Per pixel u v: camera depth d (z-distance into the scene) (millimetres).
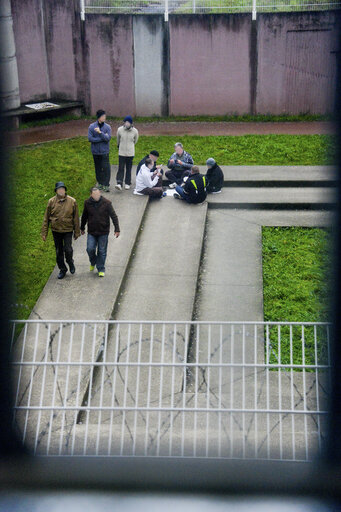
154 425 8180
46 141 18875
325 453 7211
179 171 15492
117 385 9180
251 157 17359
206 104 21094
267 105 20906
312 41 19938
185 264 12539
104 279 11891
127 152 14984
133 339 10266
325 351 10102
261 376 9453
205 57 20547
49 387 9008
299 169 16312
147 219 14242
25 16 19859
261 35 20109
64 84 21125
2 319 8062
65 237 11695
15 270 12180
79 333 10328
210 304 11492
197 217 14281
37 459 7246
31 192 15430
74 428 7793
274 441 7512
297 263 12867
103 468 7082
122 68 20797
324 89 20422
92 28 20422
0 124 10422
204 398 8914
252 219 14477
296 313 11250
